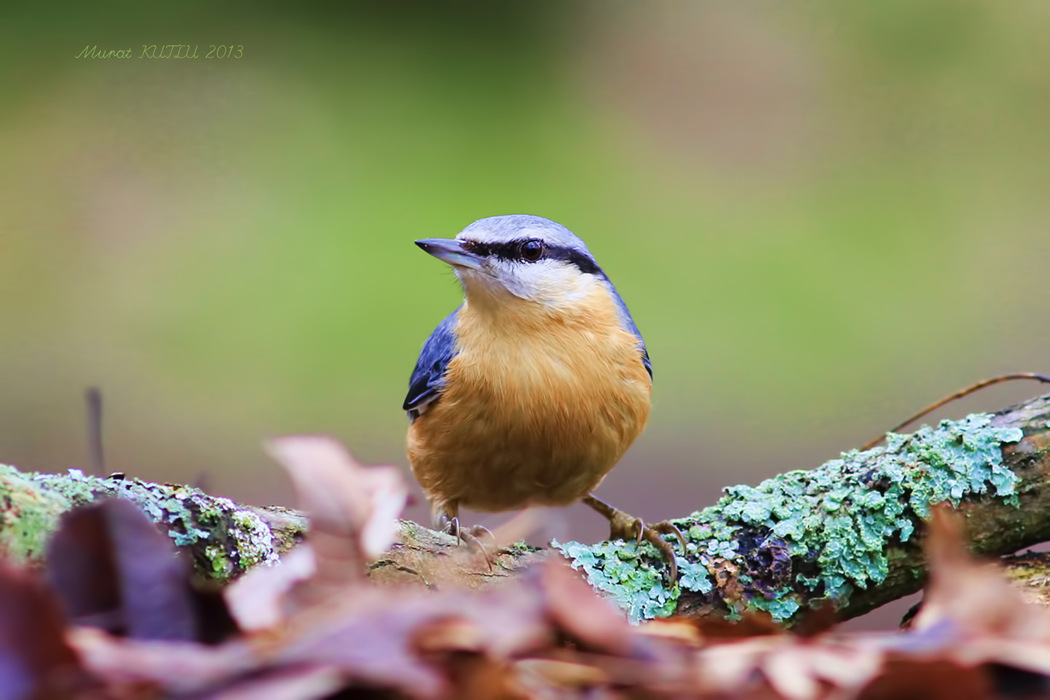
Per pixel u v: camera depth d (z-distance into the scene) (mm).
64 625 2287
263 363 13438
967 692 2480
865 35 18984
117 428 12219
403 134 18234
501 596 2629
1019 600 2826
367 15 20531
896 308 14148
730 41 19688
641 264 15211
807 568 5113
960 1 18656
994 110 17391
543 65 20438
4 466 3584
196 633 2656
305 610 2717
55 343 13562
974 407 12711
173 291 14328
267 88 18531
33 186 15742
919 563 5184
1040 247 14984
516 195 17031
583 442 5895
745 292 14648
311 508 2936
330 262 15172
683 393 13086
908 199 16078
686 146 18031
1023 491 5168
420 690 2195
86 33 18188
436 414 6004
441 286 15039
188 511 3930
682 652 2729
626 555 5172
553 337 5820
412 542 4672
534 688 2531
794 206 16391
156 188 16141
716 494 11430
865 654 2629
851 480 5281
